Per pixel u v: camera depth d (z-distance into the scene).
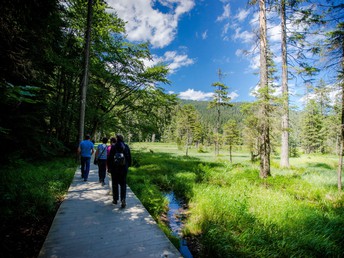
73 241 3.37
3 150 7.86
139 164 16.14
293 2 12.95
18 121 8.05
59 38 12.24
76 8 13.60
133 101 19.89
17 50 5.07
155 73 18.30
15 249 3.13
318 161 21.45
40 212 4.56
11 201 4.54
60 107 12.84
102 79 18.14
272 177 10.92
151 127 20.52
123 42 17.28
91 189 6.51
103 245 3.28
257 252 4.15
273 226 5.22
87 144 7.65
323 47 9.84
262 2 11.11
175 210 7.04
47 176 7.37
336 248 4.43
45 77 10.48
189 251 4.41
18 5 4.01
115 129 20.55
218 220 5.71
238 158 33.28
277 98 10.05
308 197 8.43
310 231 5.09
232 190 8.80
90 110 16.58
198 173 13.43
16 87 2.61
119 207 5.01
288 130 11.09
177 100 20.41
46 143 11.21
